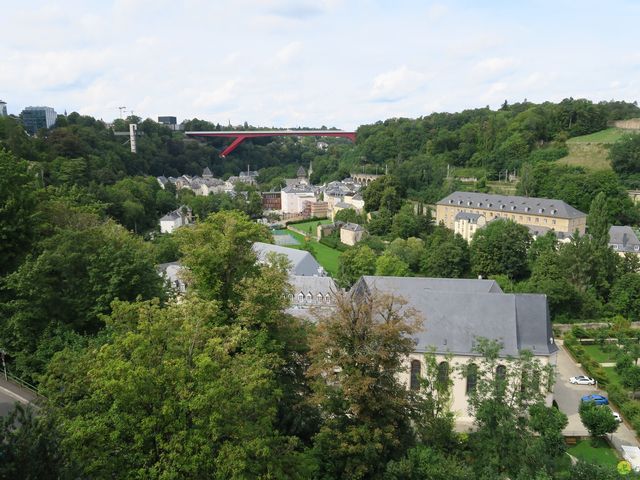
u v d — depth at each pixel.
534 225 161.88
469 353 62.25
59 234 54.88
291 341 48.06
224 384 28.33
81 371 30.28
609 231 137.00
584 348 89.94
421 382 48.38
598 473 38.56
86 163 178.38
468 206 179.25
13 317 46.84
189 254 52.00
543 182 186.00
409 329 39.47
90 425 26.02
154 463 26.78
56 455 23.47
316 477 37.41
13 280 48.03
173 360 27.77
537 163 195.00
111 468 25.83
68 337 45.38
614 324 95.94
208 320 41.09
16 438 22.89
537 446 38.06
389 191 194.62
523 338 63.78
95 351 30.97
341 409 39.69
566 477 38.34
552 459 39.53
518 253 125.62
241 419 29.36
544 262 111.38
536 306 65.38
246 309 45.19
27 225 55.88
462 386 61.66
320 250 178.38
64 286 52.16
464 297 66.38
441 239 141.62
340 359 39.34
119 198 163.88
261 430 29.64
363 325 39.56
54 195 97.62
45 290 47.75
